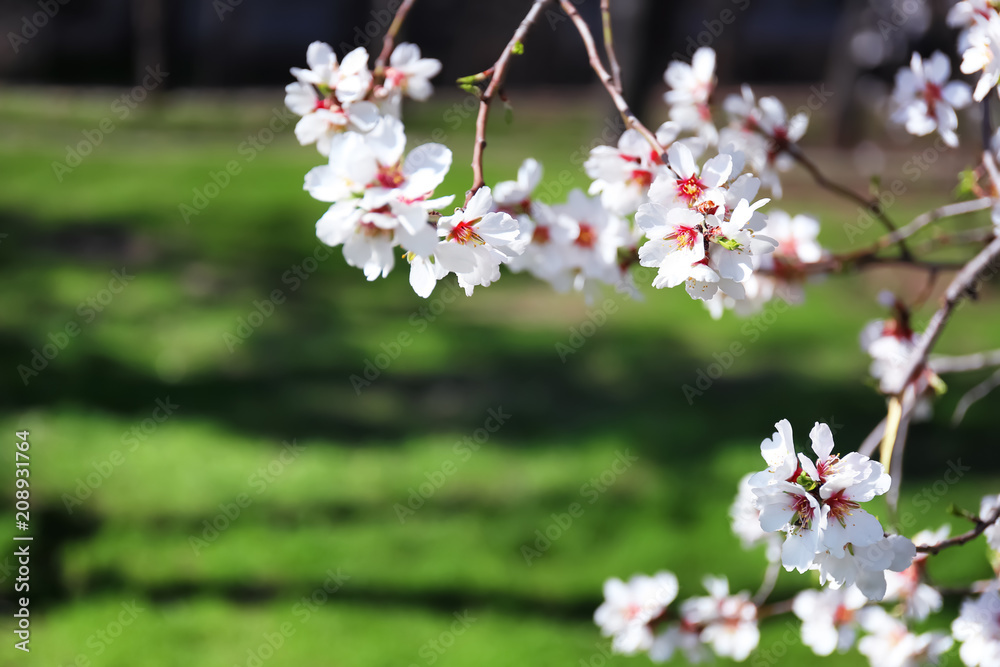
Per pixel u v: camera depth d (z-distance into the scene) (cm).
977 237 248
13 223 997
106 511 483
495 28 1959
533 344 808
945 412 691
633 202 197
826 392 720
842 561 155
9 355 668
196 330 774
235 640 398
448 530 496
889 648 228
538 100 1905
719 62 1817
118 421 588
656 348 814
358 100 171
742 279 152
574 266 211
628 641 253
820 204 1170
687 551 484
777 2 2127
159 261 936
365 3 2047
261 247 1009
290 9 2038
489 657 394
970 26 184
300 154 1371
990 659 202
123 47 1986
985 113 218
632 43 1131
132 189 1144
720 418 664
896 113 216
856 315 900
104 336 727
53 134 1403
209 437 577
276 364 721
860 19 1427
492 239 147
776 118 227
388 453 583
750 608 248
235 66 1962
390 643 402
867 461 150
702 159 229
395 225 138
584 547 489
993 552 207
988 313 890
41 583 423
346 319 842
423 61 184
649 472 570
